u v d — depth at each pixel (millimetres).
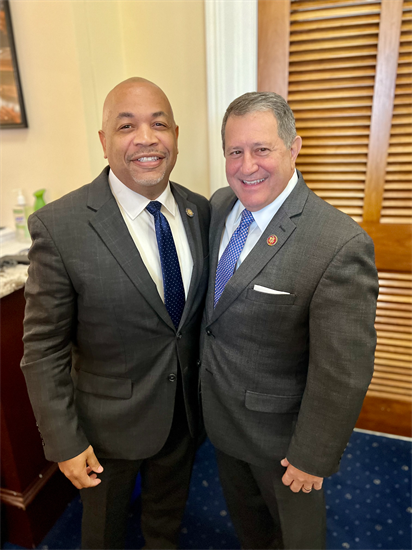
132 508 1538
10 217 1726
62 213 930
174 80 1587
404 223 1536
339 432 893
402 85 1373
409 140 1422
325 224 876
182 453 1205
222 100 1508
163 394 1048
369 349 867
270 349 955
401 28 1299
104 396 1036
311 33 1377
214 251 1073
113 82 1589
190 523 1478
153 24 1542
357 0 1299
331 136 1493
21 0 1394
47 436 963
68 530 1454
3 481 1356
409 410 1792
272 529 1266
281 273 894
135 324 971
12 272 1251
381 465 1702
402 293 1634
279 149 855
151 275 1017
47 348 961
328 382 875
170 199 1064
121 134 912
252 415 1004
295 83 1451
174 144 968
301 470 925
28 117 1548
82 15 1393
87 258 920
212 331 1028
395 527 1441
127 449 1052
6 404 1261
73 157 1553
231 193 1198
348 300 836
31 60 1461
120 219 955
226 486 1215
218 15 1405
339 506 1523
